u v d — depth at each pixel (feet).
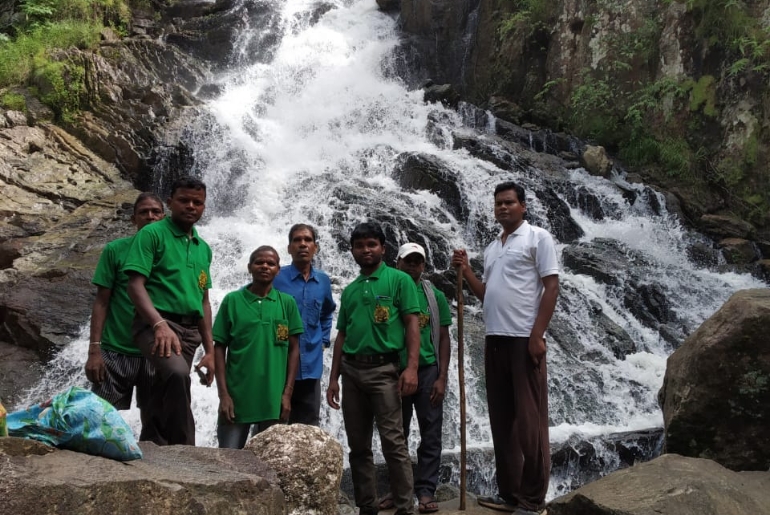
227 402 15.94
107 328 15.07
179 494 9.66
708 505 12.46
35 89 50.01
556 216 43.37
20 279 35.17
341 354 16.74
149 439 14.23
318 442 12.71
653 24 49.70
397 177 46.57
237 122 51.55
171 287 14.49
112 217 42.04
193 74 57.62
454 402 28.58
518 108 54.08
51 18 58.34
